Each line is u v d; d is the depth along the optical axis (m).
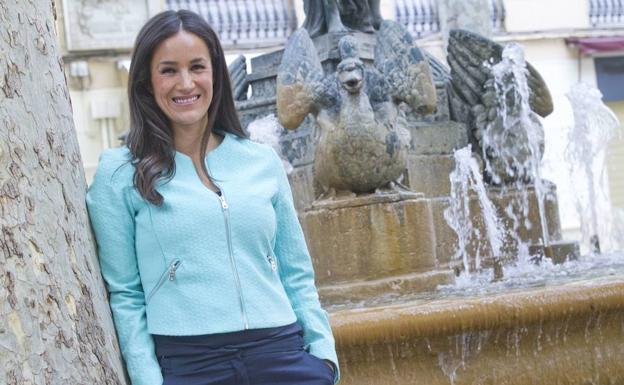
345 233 5.41
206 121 2.56
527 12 20.95
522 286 4.63
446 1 13.22
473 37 6.91
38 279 2.07
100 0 19.22
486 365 3.78
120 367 2.32
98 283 2.32
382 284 5.25
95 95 19.30
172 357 2.40
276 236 2.62
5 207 2.04
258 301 2.43
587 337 3.88
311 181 6.23
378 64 5.66
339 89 5.58
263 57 7.09
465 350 3.75
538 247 6.86
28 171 2.10
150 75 2.52
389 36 5.66
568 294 3.80
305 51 5.58
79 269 2.20
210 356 2.39
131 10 19.42
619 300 3.83
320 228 5.46
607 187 19.67
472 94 6.93
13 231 2.04
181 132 2.54
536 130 6.96
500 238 6.75
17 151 2.09
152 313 2.41
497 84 6.86
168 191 2.46
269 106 6.88
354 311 3.84
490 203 6.70
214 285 2.40
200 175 2.51
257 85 7.11
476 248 6.58
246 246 2.46
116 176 2.44
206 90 2.52
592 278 4.37
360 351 3.67
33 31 2.19
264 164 2.59
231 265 2.42
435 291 5.10
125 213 2.43
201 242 2.41
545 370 3.81
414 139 6.47
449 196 6.59
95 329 2.21
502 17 20.89
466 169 6.62
